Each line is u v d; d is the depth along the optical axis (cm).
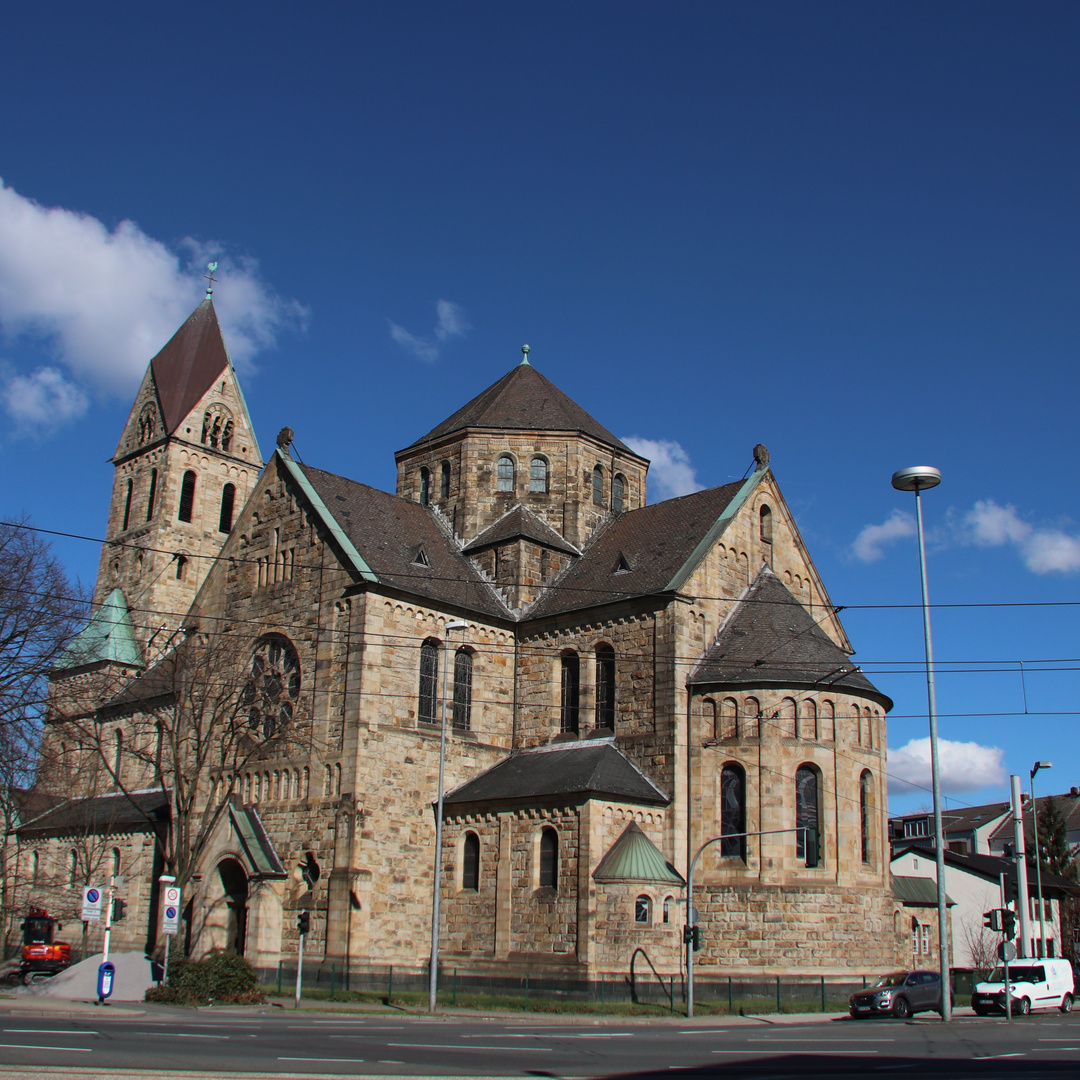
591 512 6769
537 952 4844
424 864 5300
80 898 6681
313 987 4934
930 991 4641
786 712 5209
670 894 4888
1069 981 5275
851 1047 2956
